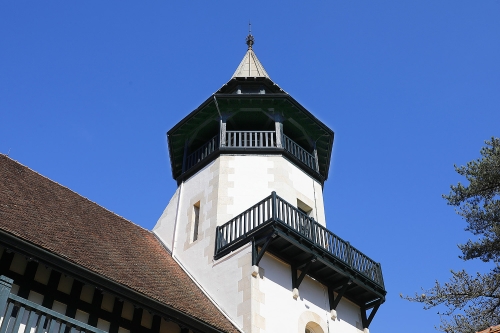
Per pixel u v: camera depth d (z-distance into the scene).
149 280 13.00
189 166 20.12
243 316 13.72
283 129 20.28
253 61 23.81
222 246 16.06
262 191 17.61
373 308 17.09
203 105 19.61
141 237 17.73
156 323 11.55
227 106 19.66
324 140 21.28
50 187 15.97
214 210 17.25
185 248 17.47
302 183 18.84
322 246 15.59
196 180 19.17
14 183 14.21
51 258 9.87
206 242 16.70
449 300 16.12
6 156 15.98
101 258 12.20
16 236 9.47
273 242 14.81
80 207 16.02
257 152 18.67
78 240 12.59
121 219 17.84
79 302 10.51
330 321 15.69
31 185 15.05
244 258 14.83
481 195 16.83
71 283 10.59
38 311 8.64
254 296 13.93
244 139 19.08
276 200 15.09
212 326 11.94
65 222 13.55
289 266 15.57
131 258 14.28
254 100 19.36
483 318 15.59
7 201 12.28
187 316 11.49
